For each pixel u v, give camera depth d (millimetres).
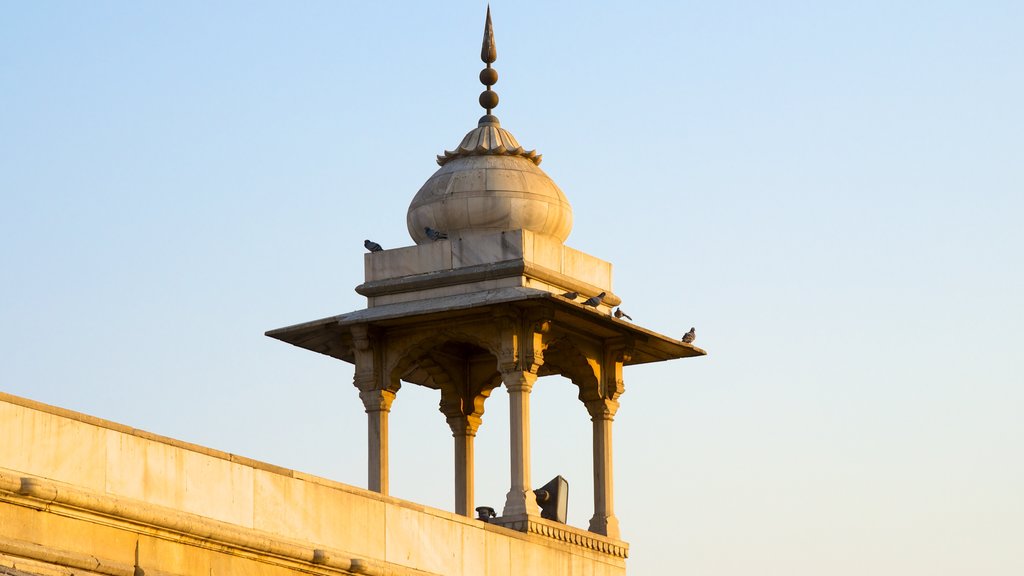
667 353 45375
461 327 42500
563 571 41281
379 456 42562
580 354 43688
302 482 33594
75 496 28922
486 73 45125
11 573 27859
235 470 32156
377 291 43094
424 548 36594
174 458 30984
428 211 43281
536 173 43844
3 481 27922
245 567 32000
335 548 34156
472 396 45469
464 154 44094
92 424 29703
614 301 44281
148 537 30297
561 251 43281
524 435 41469
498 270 42062
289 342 43594
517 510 40906
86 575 29109
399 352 43000
